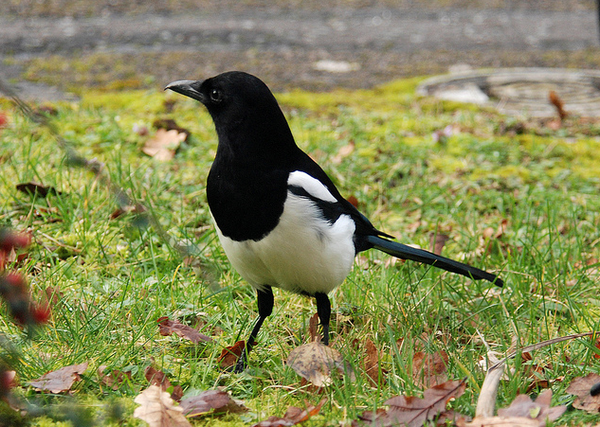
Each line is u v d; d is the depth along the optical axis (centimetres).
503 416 557
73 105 1474
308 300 830
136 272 850
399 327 757
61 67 1850
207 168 1173
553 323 777
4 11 2358
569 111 1644
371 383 653
